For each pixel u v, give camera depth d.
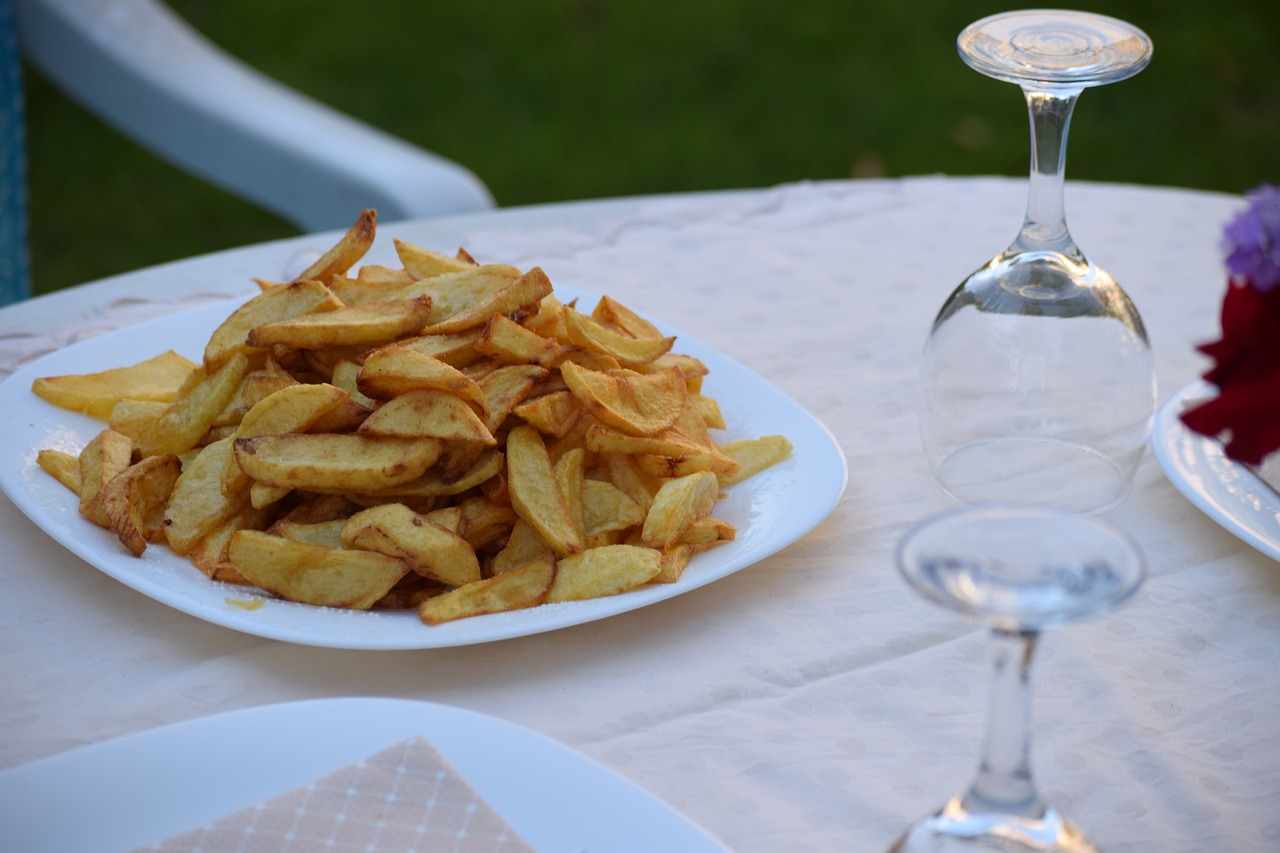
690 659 0.91
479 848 0.67
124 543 0.93
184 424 1.01
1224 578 1.01
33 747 0.82
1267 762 0.84
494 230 1.54
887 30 4.59
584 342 1.02
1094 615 0.51
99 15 2.12
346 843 0.67
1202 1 4.60
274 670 0.89
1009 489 1.07
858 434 1.21
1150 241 1.58
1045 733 0.85
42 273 3.47
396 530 0.89
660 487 1.01
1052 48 0.99
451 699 0.87
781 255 1.53
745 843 0.76
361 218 1.09
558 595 0.90
